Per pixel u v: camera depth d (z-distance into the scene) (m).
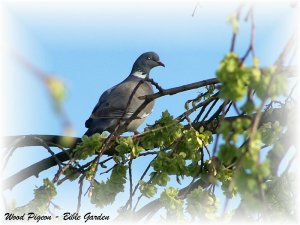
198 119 12.71
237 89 6.80
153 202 12.44
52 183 11.15
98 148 11.79
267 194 10.05
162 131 11.88
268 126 10.66
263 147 10.95
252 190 6.50
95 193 11.43
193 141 11.66
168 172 11.37
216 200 10.79
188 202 10.78
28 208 10.96
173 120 12.03
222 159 6.92
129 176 11.34
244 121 6.90
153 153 11.92
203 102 12.44
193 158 11.67
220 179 11.29
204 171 11.77
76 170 11.84
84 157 11.73
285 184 10.17
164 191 10.82
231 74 6.84
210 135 11.95
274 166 8.55
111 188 11.46
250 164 6.52
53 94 4.73
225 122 6.99
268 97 6.85
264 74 6.88
